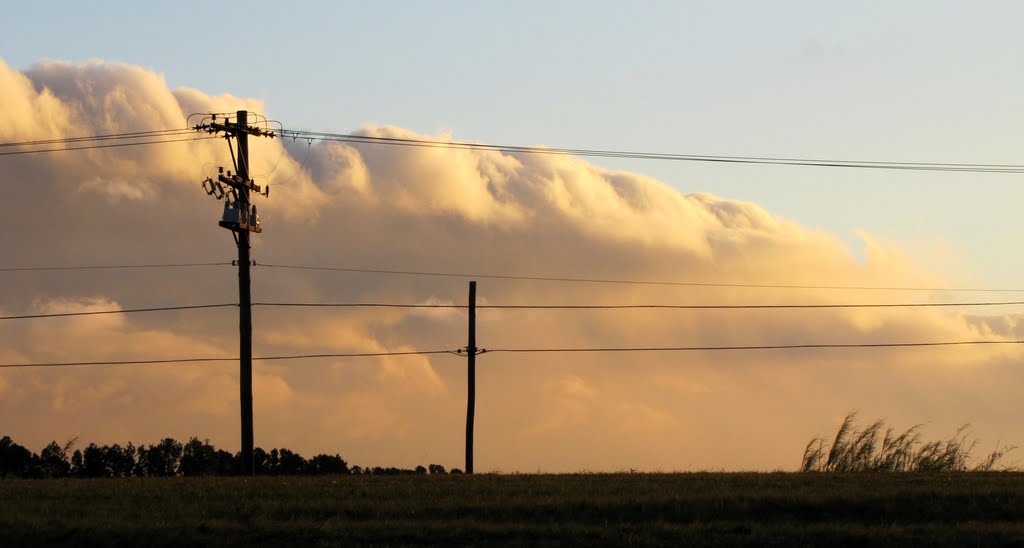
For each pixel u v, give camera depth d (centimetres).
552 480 4669
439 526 3419
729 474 4953
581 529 3366
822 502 3706
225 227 5584
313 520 3575
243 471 5575
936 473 4956
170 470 7256
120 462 7181
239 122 5719
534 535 3328
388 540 3306
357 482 4659
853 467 5481
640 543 3219
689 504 3725
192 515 3662
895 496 3788
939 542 3192
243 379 5647
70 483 4725
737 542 3238
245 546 3259
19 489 4375
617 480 4609
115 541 3322
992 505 3678
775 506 3691
